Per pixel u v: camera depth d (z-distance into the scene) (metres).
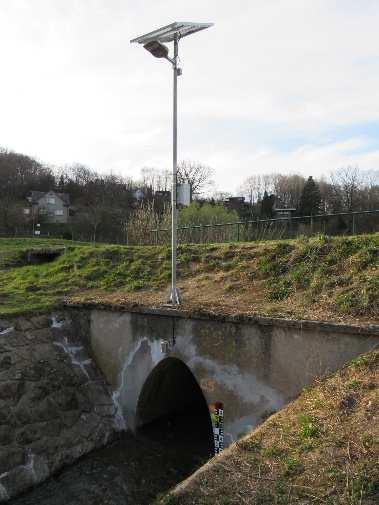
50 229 60.25
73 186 85.69
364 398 5.86
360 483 4.29
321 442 5.12
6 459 8.45
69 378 10.52
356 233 14.60
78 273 14.36
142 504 8.12
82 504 8.10
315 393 6.57
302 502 4.20
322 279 9.83
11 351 10.08
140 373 10.52
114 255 15.04
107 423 10.45
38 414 9.45
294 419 5.88
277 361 8.29
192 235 19.95
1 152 87.00
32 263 17.84
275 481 4.57
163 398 11.45
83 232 54.84
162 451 9.96
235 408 8.86
